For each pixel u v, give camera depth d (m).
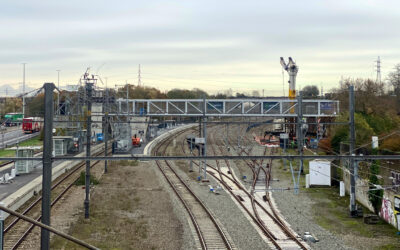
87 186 25.88
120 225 24.41
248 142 76.00
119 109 45.50
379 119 52.59
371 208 29.20
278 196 33.47
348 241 22.05
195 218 26.08
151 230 23.55
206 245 20.72
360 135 44.56
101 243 20.78
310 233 23.34
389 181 27.36
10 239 20.67
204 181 39.34
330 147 49.97
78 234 22.17
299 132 44.50
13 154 52.75
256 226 24.31
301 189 36.94
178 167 49.62
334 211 29.19
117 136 62.47
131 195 32.94
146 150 63.03
